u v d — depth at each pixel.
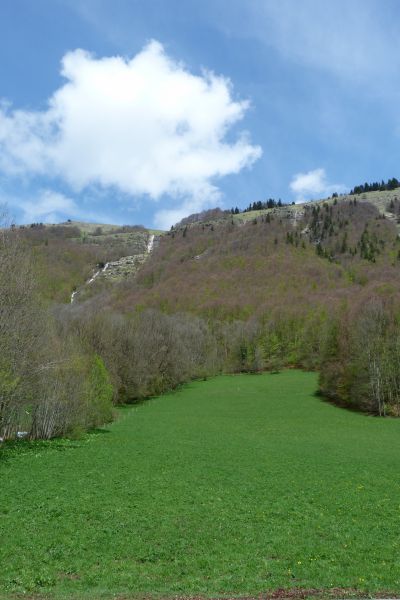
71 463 33.47
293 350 141.88
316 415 72.38
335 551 18.05
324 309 145.25
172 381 101.31
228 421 66.00
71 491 25.75
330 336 98.62
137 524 20.78
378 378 74.56
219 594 14.16
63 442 43.38
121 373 81.62
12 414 41.16
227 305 164.12
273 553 17.88
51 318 49.12
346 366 82.81
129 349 85.62
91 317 78.62
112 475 30.11
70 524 20.39
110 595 13.98
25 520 20.70
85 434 49.53
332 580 15.30
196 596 13.97
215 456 38.41
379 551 18.08
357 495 26.67
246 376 124.81
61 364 45.09
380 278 179.88
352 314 94.94
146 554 17.53
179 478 29.98
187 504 24.17
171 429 56.88
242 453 40.38
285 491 27.45
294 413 74.19
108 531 19.72
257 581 15.20
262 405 82.50
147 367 91.25
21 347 38.25
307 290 176.88
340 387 84.25
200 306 164.38
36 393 42.78
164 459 36.34
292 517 22.48
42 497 24.38
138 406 82.81
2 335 36.03
